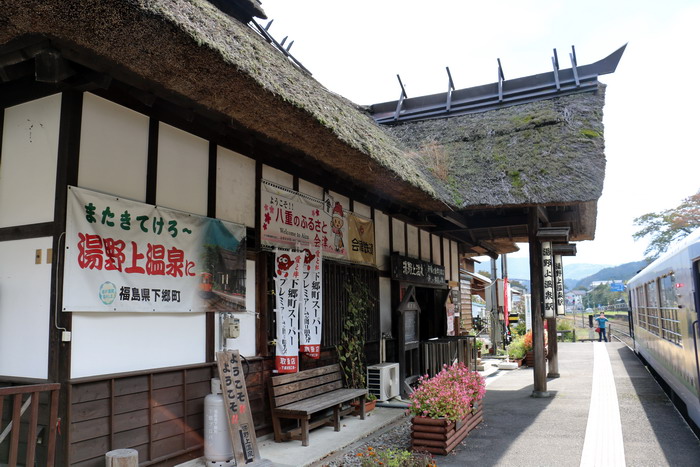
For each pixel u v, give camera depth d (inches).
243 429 195.2
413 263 392.2
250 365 231.9
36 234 165.9
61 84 162.1
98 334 166.9
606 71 432.5
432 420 228.1
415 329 387.2
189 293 200.1
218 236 216.8
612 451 230.5
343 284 306.5
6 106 182.4
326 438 241.3
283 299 247.6
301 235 272.5
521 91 457.1
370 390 321.7
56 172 164.9
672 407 328.8
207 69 153.9
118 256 173.9
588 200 321.1
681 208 1238.9
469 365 462.3
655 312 402.9
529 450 233.0
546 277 380.8
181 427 192.2
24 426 162.1
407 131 467.5
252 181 246.1
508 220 418.3
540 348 375.6
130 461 150.9
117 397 169.5
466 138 416.2
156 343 187.0
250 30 274.5
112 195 174.6
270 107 182.5
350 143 221.1
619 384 426.6
